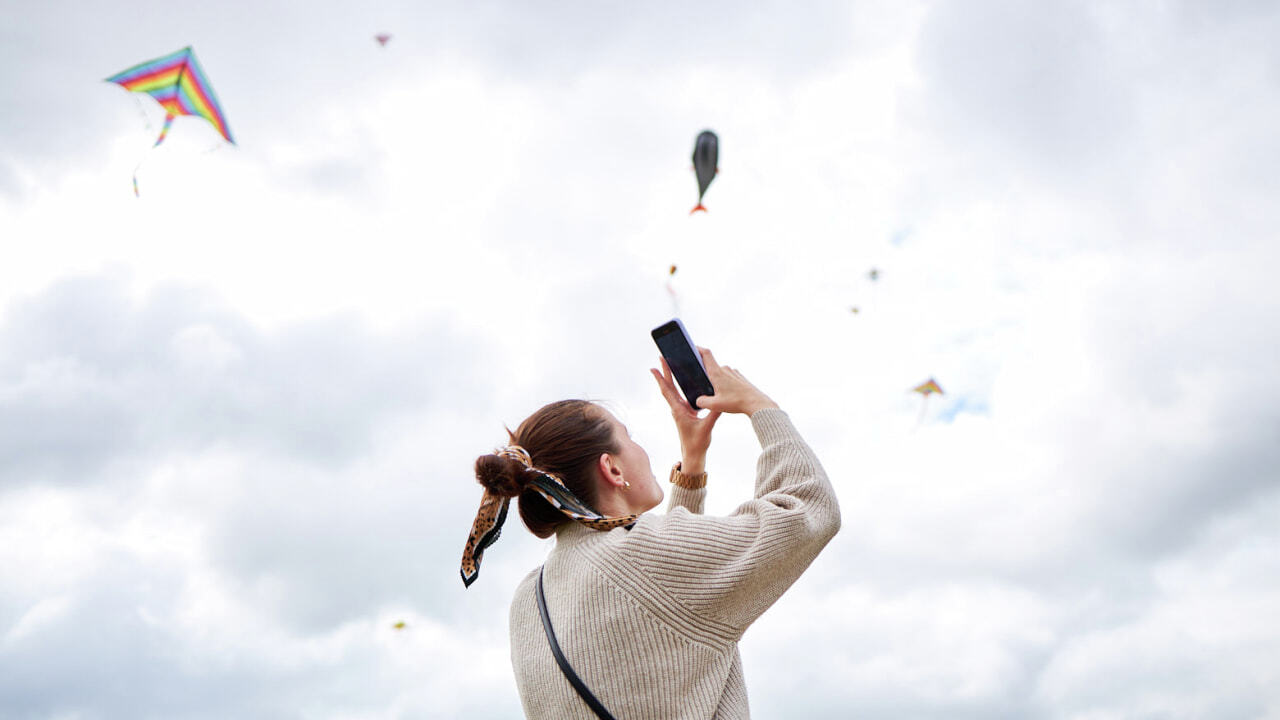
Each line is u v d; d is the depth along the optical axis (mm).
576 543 2027
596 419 2205
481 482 2082
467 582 2119
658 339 2365
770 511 1905
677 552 1871
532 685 1950
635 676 1823
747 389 2262
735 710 1947
